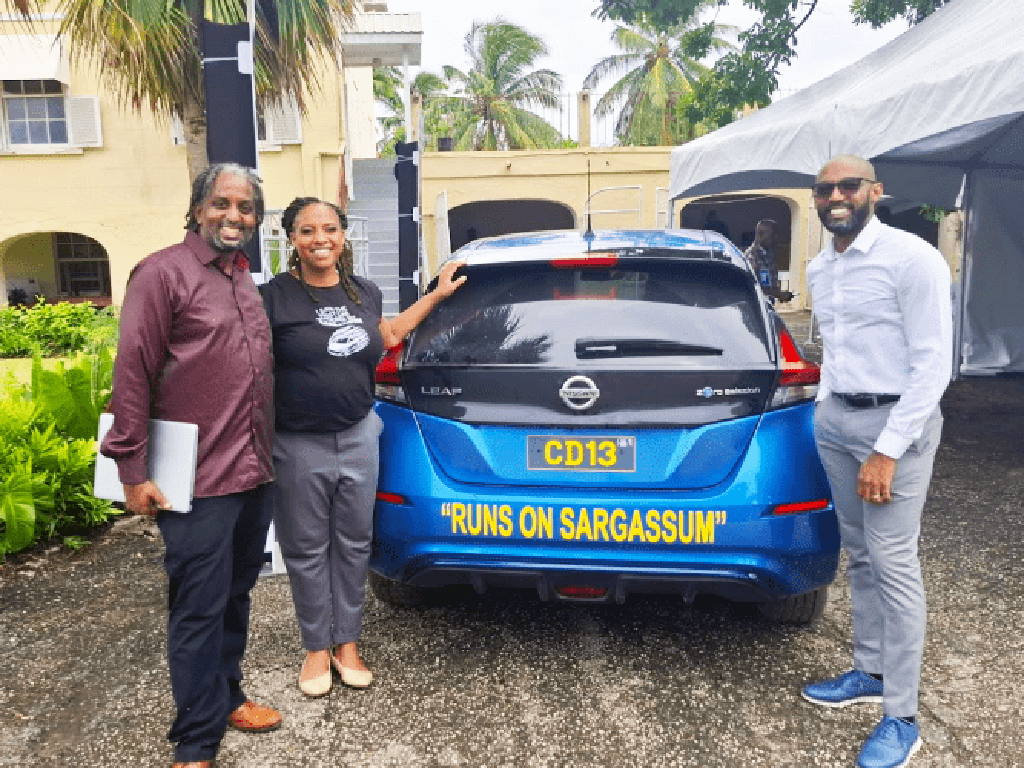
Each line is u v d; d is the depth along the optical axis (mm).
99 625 3246
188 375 2105
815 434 2545
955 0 6270
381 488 2754
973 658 2895
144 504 2092
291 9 7688
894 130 5020
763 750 2369
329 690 2721
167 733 2453
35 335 10320
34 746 2422
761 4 10867
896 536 2299
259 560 2449
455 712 2594
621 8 11398
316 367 2496
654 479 2537
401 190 7207
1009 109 4117
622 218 17719
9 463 4129
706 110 12070
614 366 2533
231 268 2221
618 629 3170
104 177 13430
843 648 2988
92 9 7281
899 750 2279
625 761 2324
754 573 2535
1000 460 5707
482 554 2635
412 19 13492
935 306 2160
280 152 13258
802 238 18688
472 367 2625
